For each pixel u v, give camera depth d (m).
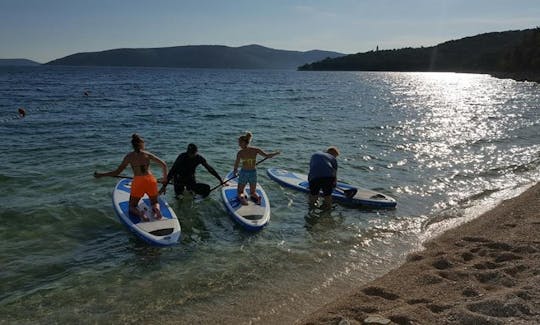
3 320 5.09
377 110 29.78
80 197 9.38
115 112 25.89
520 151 15.86
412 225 8.54
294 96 43.03
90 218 8.29
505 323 4.34
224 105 31.75
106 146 15.27
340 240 7.74
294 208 9.43
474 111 30.19
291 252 7.18
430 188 11.10
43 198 9.23
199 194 9.41
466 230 7.93
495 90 60.12
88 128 19.19
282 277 6.29
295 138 17.59
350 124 22.00
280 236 7.88
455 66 187.62
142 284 5.99
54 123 20.56
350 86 68.06
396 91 54.91
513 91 57.78
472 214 9.13
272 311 5.36
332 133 19.03
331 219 8.81
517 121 24.66
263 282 6.12
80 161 12.81
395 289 5.53
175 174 9.17
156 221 7.87
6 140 15.73
